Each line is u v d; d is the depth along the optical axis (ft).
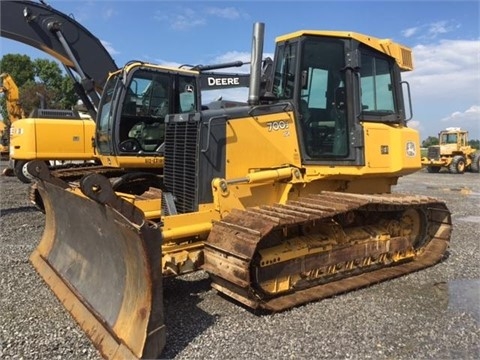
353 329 12.37
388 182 19.90
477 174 82.28
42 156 31.01
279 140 16.60
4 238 22.99
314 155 16.93
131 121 25.34
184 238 14.74
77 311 12.81
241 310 13.58
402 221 18.72
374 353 11.10
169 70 26.25
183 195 16.25
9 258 18.81
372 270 17.12
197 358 10.73
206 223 14.94
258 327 12.41
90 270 13.66
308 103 16.93
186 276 16.71
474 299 14.76
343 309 13.75
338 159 17.24
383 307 13.98
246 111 16.19
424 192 47.96
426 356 10.98
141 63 25.40
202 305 13.96
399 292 15.39
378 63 18.72
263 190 16.28
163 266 13.56
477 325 12.71
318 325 12.60
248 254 12.33
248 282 12.41
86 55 30.58
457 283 16.46
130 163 25.17
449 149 83.97
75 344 11.40
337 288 15.12
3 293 14.80
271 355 10.92
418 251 19.22
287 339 11.73
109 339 10.99
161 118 26.23
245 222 13.61
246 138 16.14
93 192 9.95
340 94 17.46
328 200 15.72
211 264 13.58
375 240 16.99
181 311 13.48
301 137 16.74
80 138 32.12
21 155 31.22
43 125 31.04
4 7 28.02
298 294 14.42
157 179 25.08
